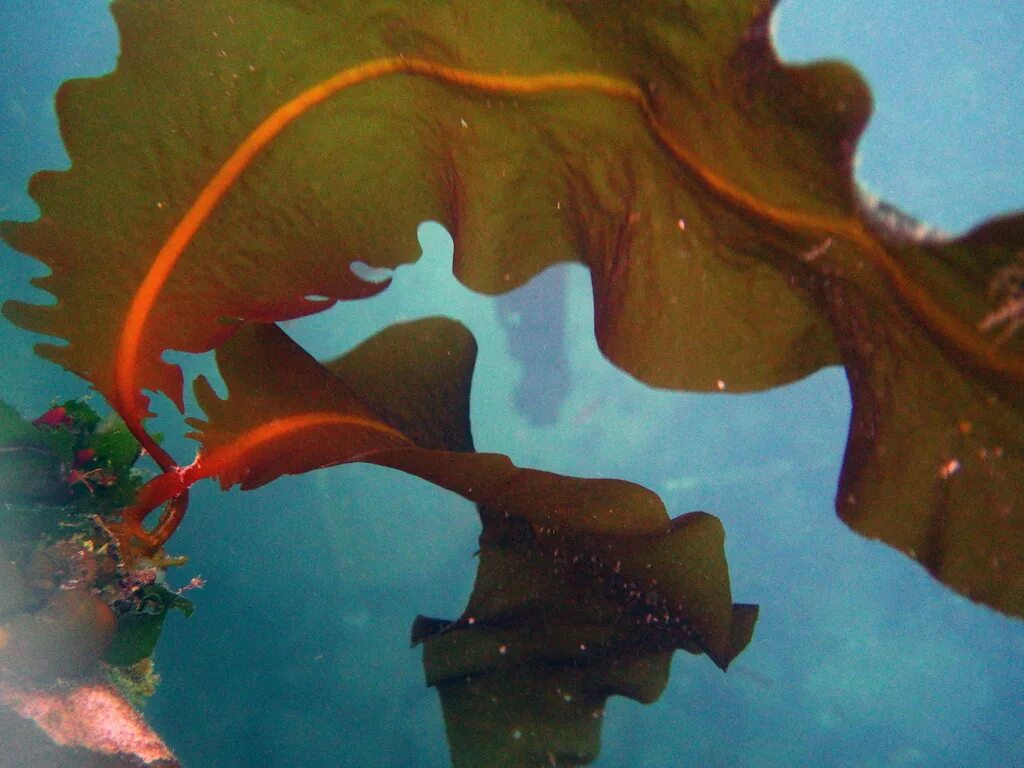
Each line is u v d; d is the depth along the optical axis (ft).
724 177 0.70
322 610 11.28
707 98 0.68
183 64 0.82
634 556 0.99
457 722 1.12
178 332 0.91
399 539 12.16
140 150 0.84
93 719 0.94
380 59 0.81
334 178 0.87
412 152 0.87
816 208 0.67
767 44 0.62
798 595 13.03
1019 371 0.63
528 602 1.10
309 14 0.80
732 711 11.11
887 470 0.71
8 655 0.94
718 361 0.80
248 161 0.85
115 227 0.87
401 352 1.17
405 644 11.19
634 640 1.08
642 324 0.82
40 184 0.85
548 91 0.77
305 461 0.97
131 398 0.93
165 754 0.95
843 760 10.94
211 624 10.22
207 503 10.93
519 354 12.81
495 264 0.88
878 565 12.89
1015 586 0.68
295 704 10.08
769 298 0.76
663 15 0.67
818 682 12.04
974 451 0.68
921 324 0.66
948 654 12.04
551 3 0.73
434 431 1.15
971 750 11.30
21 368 5.27
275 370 0.98
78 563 0.99
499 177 0.84
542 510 0.96
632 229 0.80
